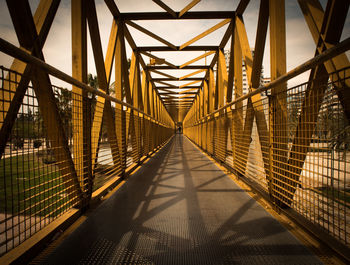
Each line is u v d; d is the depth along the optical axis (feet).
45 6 5.72
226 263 3.89
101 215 6.16
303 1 6.15
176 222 5.66
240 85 13.85
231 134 12.14
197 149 30.60
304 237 4.80
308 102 5.03
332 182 3.96
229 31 16.70
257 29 9.20
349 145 3.66
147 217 6.01
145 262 3.93
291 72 5.04
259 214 6.21
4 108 3.92
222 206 6.92
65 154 5.57
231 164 12.62
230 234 4.99
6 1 4.69
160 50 20.54
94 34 9.28
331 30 4.93
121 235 4.94
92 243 4.58
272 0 7.32
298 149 5.56
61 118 5.47
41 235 4.34
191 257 4.08
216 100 22.11
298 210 5.78
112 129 10.03
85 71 7.13
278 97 6.56
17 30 4.83
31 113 4.40
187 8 14.14
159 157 21.08
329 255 4.09
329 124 4.14
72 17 7.08
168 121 74.43
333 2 4.76
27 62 3.88
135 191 8.74
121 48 14.32
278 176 6.53
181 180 10.77
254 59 9.53
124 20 14.79
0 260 3.48
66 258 4.04
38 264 3.85
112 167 10.31
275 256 4.09
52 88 5.11
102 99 8.86
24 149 4.12
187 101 58.44
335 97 4.17
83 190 6.45
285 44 7.06
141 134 17.58
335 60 4.76
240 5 13.17
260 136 8.13
